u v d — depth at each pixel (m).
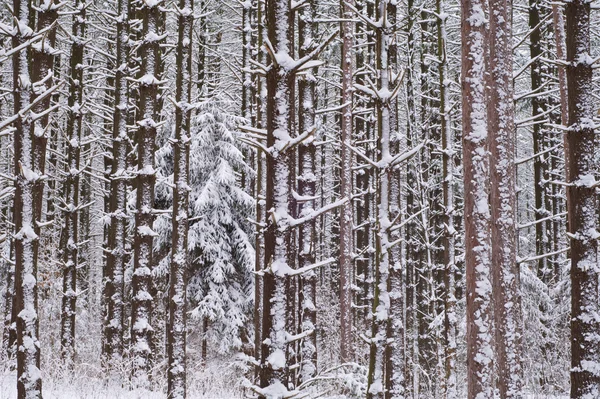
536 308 17.94
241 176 21.19
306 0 6.08
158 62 13.01
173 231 12.90
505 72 10.88
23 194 8.27
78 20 17.97
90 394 11.03
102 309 24.12
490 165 10.75
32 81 8.89
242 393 13.91
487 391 8.42
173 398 11.92
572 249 8.90
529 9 19.12
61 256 19.86
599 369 8.51
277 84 5.92
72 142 18.12
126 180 17.98
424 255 25.02
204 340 19.36
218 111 20.70
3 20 19.08
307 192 14.03
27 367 8.07
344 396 11.66
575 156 8.95
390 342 9.77
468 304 8.71
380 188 9.66
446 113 15.12
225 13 24.70
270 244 5.79
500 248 10.34
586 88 8.96
